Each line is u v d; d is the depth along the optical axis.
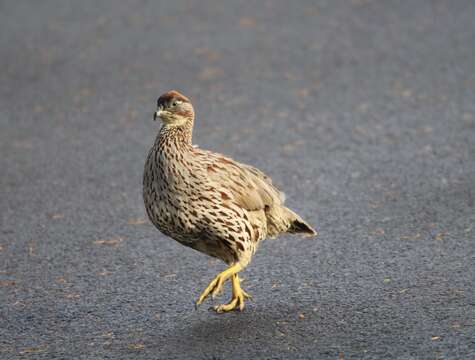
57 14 25.27
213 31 22.80
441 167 13.84
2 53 22.00
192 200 9.12
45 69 20.73
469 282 9.61
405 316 8.78
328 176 13.84
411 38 21.14
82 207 13.12
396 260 10.48
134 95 18.77
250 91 18.53
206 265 10.75
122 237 11.85
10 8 26.16
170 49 21.62
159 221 9.38
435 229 11.43
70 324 9.15
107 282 10.32
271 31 22.50
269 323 8.89
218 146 15.52
